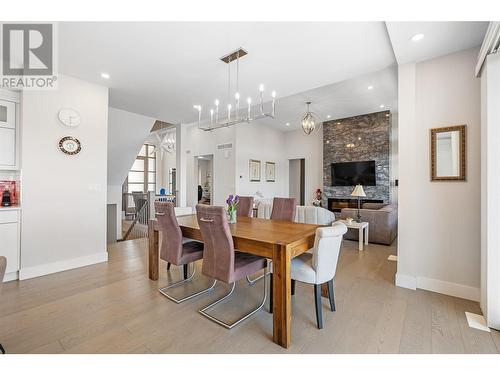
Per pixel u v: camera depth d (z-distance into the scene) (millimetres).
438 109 2623
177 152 6145
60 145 3215
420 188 2719
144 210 6246
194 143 8633
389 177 6816
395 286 2789
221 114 5730
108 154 5586
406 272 2768
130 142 5672
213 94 4023
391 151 6938
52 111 3156
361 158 7266
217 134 7844
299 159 9289
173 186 11188
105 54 2729
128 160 6066
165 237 2637
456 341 1791
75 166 3369
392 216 4797
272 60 2869
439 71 2613
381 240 4660
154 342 1784
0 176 3033
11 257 2850
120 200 6477
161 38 2424
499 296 1938
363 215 4844
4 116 2914
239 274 2131
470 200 2463
